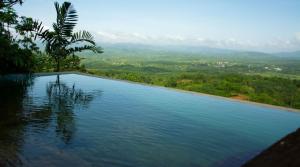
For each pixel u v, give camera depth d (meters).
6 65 7.65
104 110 4.92
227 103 6.98
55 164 2.41
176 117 4.91
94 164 2.50
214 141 3.59
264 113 6.02
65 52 10.04
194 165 2.72
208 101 7.08
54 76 9.89
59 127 3.54
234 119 5.19
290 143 2.00
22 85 7.29
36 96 5.80
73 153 2.71
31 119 3.81
